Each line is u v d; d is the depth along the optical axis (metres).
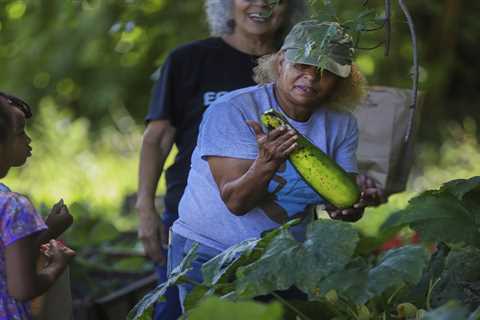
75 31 14.90
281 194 6.11
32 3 14.45
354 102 6.23
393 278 5.24
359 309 5.75
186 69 7.56
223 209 6.13
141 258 10.39
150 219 7.77
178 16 13.19
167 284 5.72
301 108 6.06
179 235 6.34
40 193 19.17
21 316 5.24
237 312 4.34
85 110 17.47
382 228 8.09
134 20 12.73
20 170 19.55
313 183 5.86
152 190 7.77
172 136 7.72
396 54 14.95
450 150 16.73
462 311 4.25
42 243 5.77
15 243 5.11
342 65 5.91
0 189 5.32
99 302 8.46
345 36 5.95
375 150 7.83
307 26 5.90
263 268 5.36
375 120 7.82
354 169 6.27
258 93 6.11
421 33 15.42
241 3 7.35
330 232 5.41
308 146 5.84
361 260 5.44
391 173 7.88
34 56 15.73
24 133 5.53
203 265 5.69
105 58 15.59
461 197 6.15
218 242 6.17
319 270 5.30
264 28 7.39
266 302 6.27
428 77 15.27
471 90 16.11
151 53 14.12
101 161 20.22
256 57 7.52
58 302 6.29
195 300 5.62
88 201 17.12
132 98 16.33
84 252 10.58
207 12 7.65
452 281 6.11
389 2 5.72
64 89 16.45
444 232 5.97
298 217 6.19
